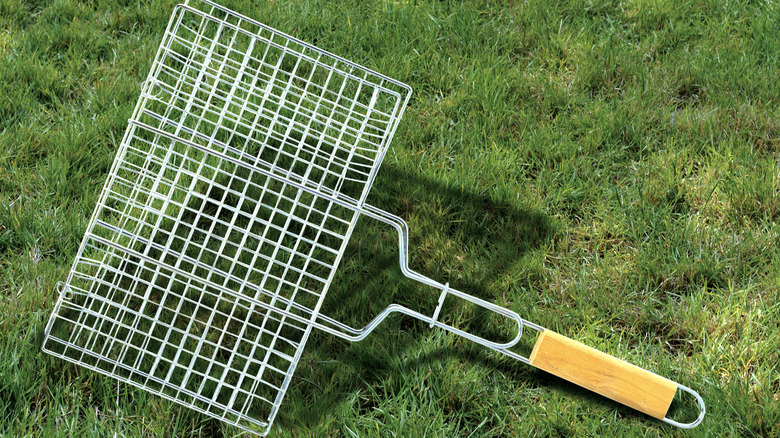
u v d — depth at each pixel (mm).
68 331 1392
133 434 1348
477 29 1629
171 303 1431
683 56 1607
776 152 1522
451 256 1461
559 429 1372
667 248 1461
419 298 1436
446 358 1402
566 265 1460
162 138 1501
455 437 1368
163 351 1403
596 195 1495
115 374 1386
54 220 1437
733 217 1476
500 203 1484
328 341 1415
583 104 1566
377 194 1485
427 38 1608
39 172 1461
